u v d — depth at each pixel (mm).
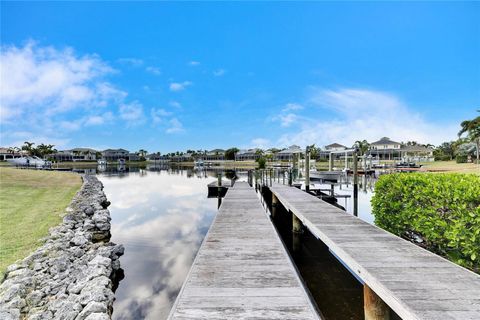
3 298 3965
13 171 25938
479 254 4020
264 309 2787
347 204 12742
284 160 54375
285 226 9773
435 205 4949
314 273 5535
